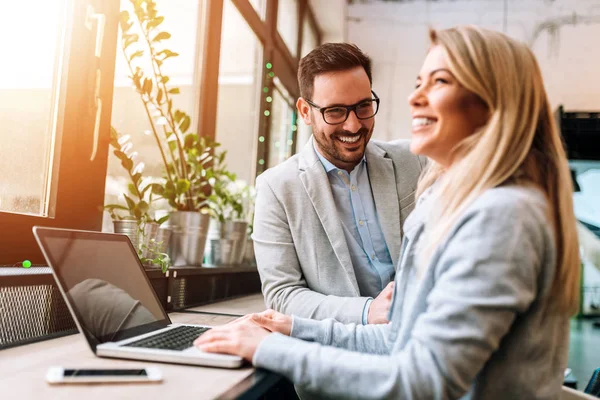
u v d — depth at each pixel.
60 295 1.24
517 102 0.83
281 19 4.21
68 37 1.61
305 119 1.71
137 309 1.17
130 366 0.91
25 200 1.54
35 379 0.81
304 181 1.64
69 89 1.60
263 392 0.85
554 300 0.81
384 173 1.72
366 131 1.61
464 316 0.74
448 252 0.80
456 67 0.85
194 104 2.71
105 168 1.77
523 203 0.77
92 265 1.08
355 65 1.58
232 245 2.49
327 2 4.73
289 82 4.35
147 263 1.71
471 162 0.83
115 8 1.78
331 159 1.68
